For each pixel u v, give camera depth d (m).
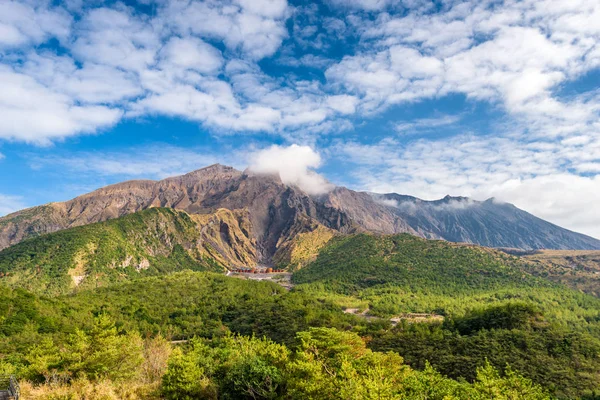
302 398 48.44
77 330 69.50
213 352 76.94
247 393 58.94
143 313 157.12
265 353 66.25
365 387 41.06
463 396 53.56
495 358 107.94
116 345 67.81
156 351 80.56
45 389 55.03
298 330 139.88
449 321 158.00
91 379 62.03
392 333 142.62
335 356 64.50
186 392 59.88
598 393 91.75
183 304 181.12
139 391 59.97
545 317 154.88
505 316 142.62
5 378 49.00
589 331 162.50
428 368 61.22
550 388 93.69
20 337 105.31
